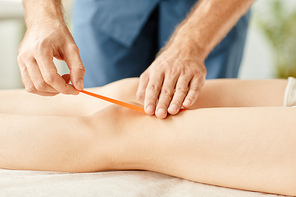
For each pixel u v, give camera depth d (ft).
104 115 2.08
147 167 1.99
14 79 9.01
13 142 1.98
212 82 2.77
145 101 2.06
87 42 4.31
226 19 2.94
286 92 2.56
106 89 2.91
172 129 1.91
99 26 4.15
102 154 1.94
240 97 2.63
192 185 1.85
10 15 8.07
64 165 1.96
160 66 2.30
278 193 1.73
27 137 1.98
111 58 4.30
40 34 2.05
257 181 1.73
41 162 1.95
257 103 2.60
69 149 1.95
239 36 4.13
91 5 4.12
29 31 2.23
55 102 2.90
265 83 2.67
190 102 2.07
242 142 1.77
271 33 10.19
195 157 1.84
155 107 2.05
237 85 2.69
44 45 1.96
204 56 2.72
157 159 1.91
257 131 1.77
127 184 1.75
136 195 1.61
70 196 1.57
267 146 1.73
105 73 4.39
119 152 1.93
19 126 2.03
